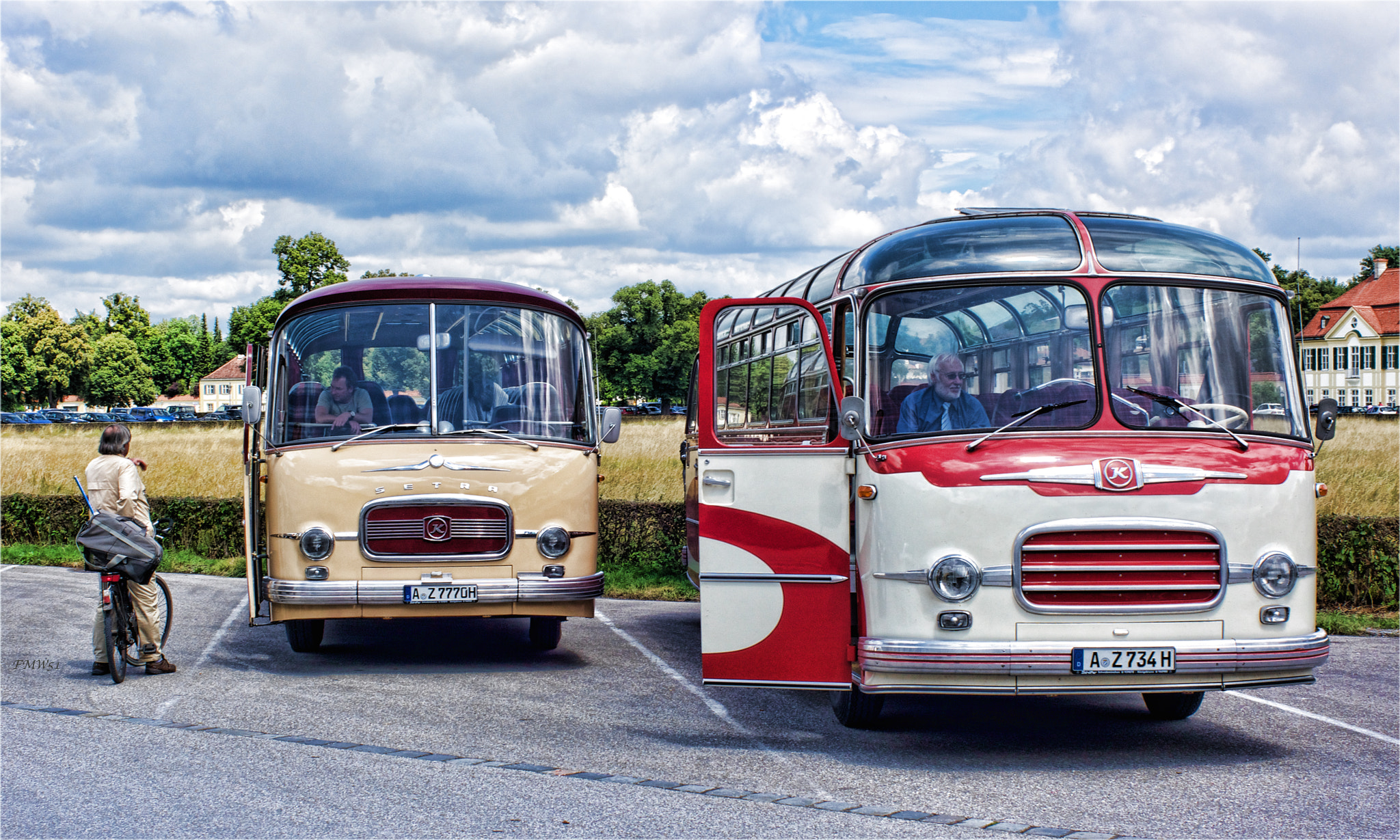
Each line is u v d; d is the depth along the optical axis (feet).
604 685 27.35
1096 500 19.84
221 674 28.35
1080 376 20.95
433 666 29.73
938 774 19.61
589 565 29.53
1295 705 25.64
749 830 16.43
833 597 21.04
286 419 28.99
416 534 28.25
